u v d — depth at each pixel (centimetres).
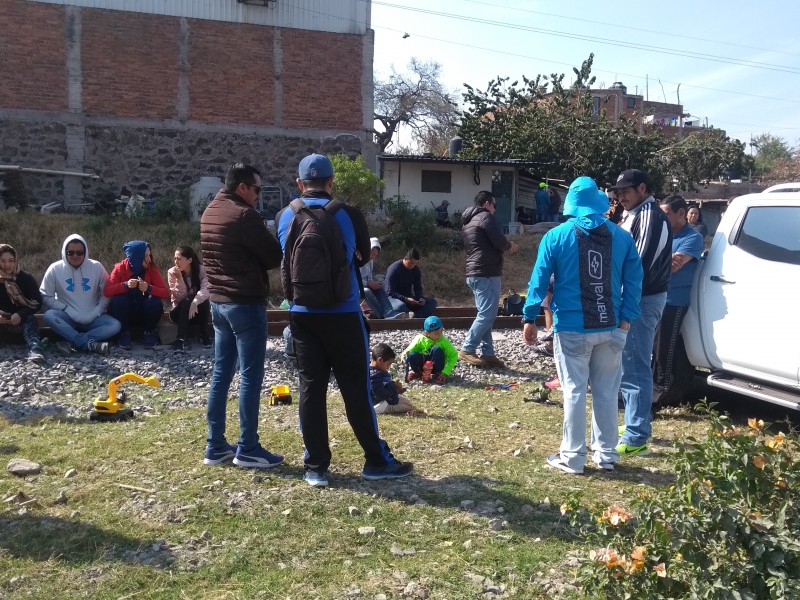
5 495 430
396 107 4459
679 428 618
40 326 927
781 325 583
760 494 309
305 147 2216
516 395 720
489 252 812
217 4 2119
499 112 2770
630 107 5366
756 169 4244
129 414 610
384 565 358
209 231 466
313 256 425
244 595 330
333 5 2211
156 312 883
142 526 393
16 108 1981
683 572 287
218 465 486
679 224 650
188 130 2119
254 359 475
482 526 402
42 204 2005
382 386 632
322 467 454
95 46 2033
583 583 302
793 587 271
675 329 661
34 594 326
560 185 2673
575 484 469
